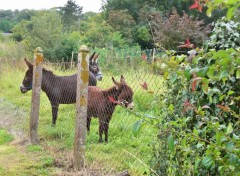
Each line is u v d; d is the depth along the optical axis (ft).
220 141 5.66
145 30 92.89
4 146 20.43
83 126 16.08
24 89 24.71
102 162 16.80
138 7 113.50
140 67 15.17
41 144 20.24
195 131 6.45
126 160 16.99
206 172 9.18
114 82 19.16
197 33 59.93
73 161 16.33
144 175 14.89
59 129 22.71
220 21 10.25
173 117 10.76
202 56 7.64
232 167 5.78
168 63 7.11
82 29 116.67
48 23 75.82
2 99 35.42
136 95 21.81
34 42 71.00
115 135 21.50
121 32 95.66
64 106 30.83
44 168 16.47
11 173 15.79
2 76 45.19
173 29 61.11
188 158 10.09
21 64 48.93
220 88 9.08
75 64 29.27
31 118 20.39
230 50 5.16
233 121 8.91
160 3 110.83
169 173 11.52
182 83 10.29
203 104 9.57
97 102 20.51
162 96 11.80
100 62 30.55
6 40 83.61
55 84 24.26
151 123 6.70
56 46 66.64
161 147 11.95
